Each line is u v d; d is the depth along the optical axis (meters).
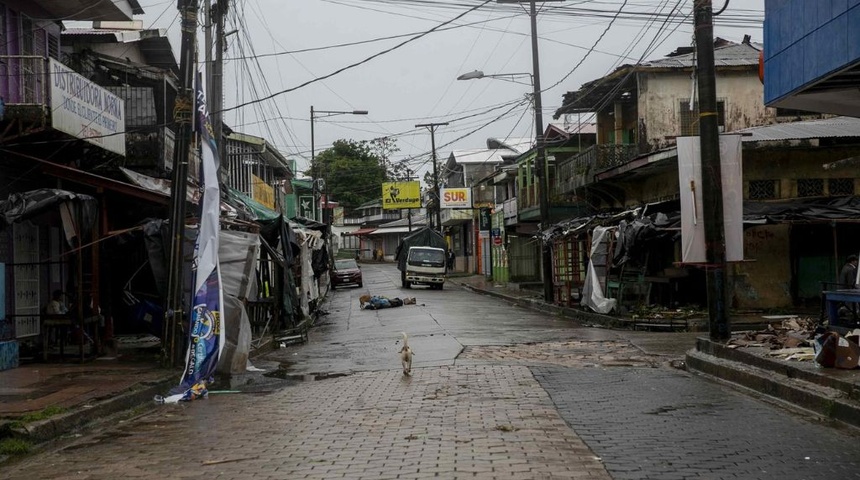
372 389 11.16
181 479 6.41
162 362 12.77
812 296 22.03
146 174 20.48
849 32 9.42
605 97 29.27
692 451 6.88
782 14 11.18
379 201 82.69
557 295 27.39
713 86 13.48
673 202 21.83
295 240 22.92
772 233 22.14
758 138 20.78
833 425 8.08
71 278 16.20
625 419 8.41
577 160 29.38
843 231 21.95
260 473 6.46
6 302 14.36
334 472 6.37
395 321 23.98
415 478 6.07
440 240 44.69
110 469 6.90
